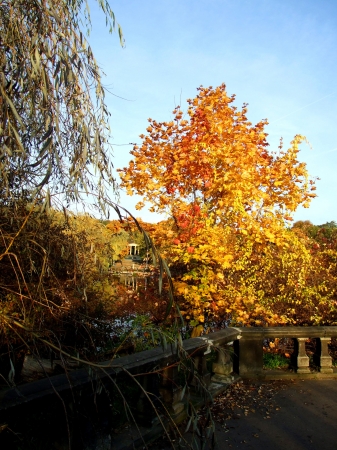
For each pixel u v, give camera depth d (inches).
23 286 122.2
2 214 113.2
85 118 108.7
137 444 135.3
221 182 296.2
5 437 108.0
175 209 306.0
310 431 160.2
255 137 324.5
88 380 114.7
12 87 103.0
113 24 115.0
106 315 239.6
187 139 309.3
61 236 135.3
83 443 116.7
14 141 97.2
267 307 288.8
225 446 144.9
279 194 315.3
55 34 104.6
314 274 303.0
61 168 112.0
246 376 226.1
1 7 102.7
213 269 285.9
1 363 148.6
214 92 325.7
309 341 309.0
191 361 116.6
